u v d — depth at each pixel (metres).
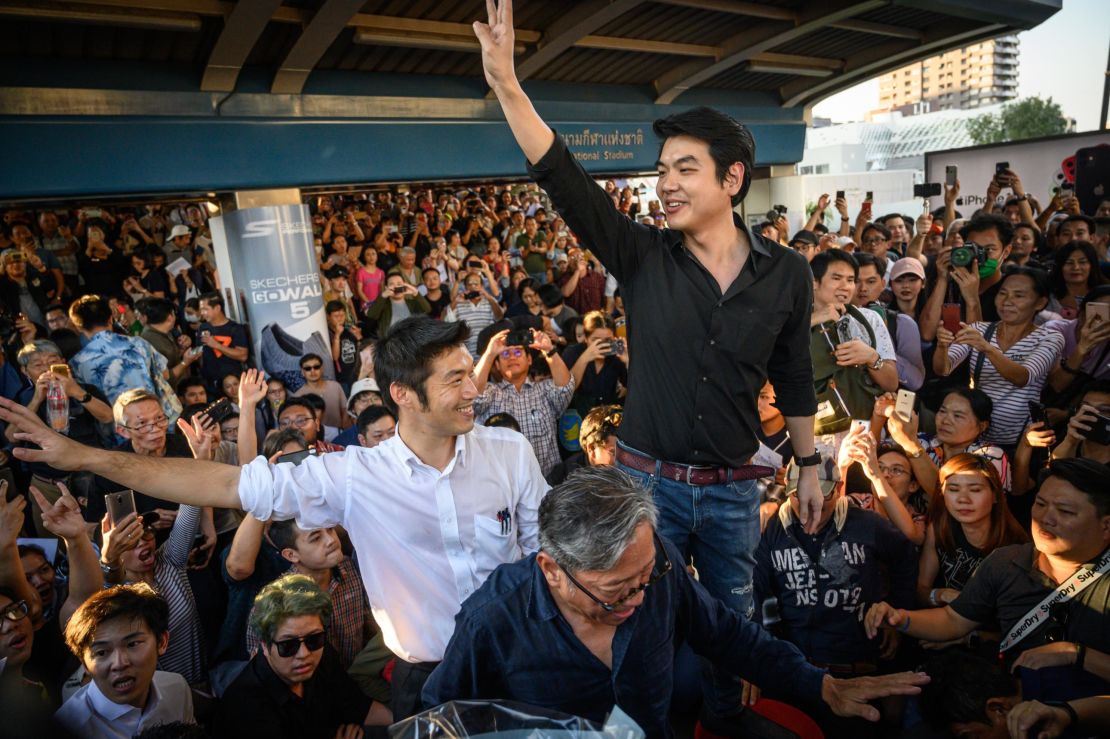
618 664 1.53
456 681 1.58
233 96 6.04
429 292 7.98
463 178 7.61
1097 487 2.19
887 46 9.77
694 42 8.60
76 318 5.09
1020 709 2.00
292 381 6.06
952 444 3.51
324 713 2.60
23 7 4.61
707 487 1.91
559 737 1.16
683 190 1.75
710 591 2.06
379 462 1.91
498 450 2.03
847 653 2.88
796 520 2.87
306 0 5.70
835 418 3.45
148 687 2.30
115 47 5.49
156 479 1.75
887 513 3.12
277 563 3.27
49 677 2.64
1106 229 7.18
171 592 3.06
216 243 6.41
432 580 1.96
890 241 9.05
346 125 6.68
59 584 3.13
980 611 2.54
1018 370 3.85
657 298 1.86
